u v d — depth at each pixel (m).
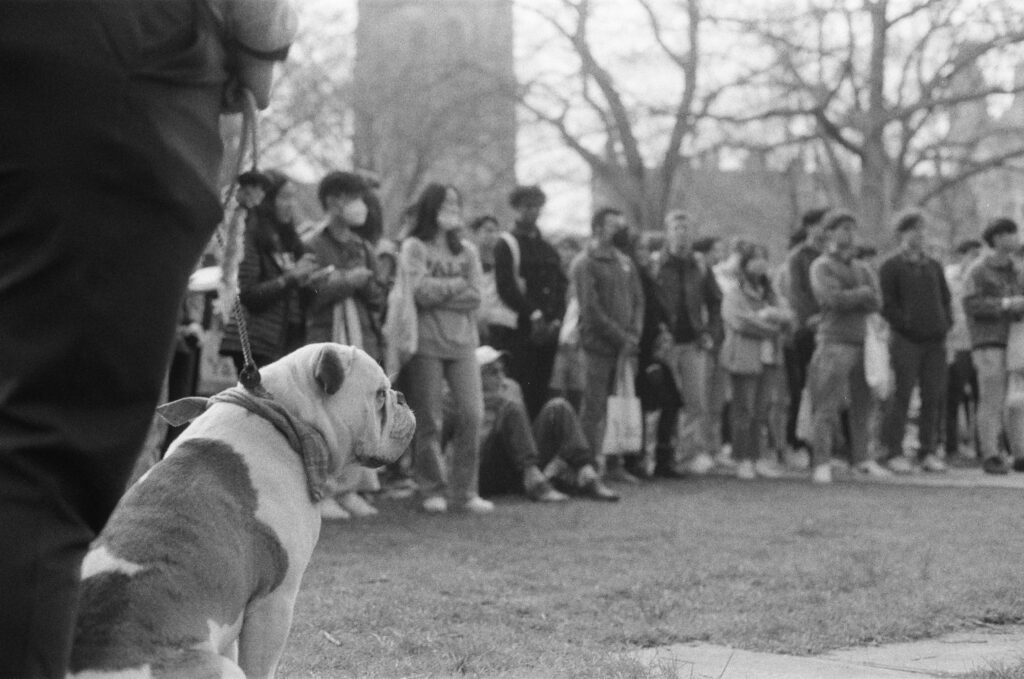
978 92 27.19
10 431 2.19
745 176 43.50
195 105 2.39
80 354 2.24
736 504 10.23
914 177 36.28
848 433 14.67
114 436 2.29
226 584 2.99
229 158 2.81
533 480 10.47
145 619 2.79
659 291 12.75
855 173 39.91
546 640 4.98
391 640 4.91
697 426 13.33
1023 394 13.94
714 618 5.45
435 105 35.19
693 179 38.53
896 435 14.11
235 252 3.44
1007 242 13.82
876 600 5.85
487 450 10.64
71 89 2.20
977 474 13.80
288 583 3.25
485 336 11.64
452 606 5.63
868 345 12.80
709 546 7.68
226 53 2.61
